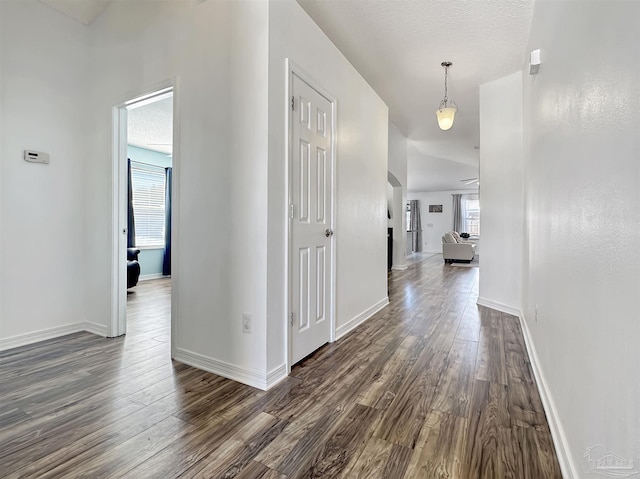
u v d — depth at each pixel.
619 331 0.82
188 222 2.24
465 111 4.93
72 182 2.91
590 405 1.02
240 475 1.23
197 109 2.19
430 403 1.73
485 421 1.57
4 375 2.05
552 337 1.62
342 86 2.87
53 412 1.64
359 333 2.94
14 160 2.57
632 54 0.77
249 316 1.97
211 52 2.12
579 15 1.23
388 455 1.33
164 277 6.36
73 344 2.62
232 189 2.04
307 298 2.38
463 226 13.03
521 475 1.22
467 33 2.94
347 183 3.00
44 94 2.73
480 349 2.53
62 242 2.85
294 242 2.20
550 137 1.79
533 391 1.87
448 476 1.22
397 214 7.42
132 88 2.59
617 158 0.86
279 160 2.02
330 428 1.52
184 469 1.25
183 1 2.26
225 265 2.07
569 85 1.38
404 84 4.00
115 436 1.45
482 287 4.01
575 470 1.13
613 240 0.88
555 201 1.64
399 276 6.55
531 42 2.72
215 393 1.84
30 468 1.25
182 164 2.27
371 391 1.87
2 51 2.49
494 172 3.80
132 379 2.01
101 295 2.87
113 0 2.71
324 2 2.56
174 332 2.33
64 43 2.83
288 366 2.10
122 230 2.85
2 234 2.51
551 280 1.70
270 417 1.60
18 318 2.59
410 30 2.92
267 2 1.90
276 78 1.98
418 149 7.46
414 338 2.80
